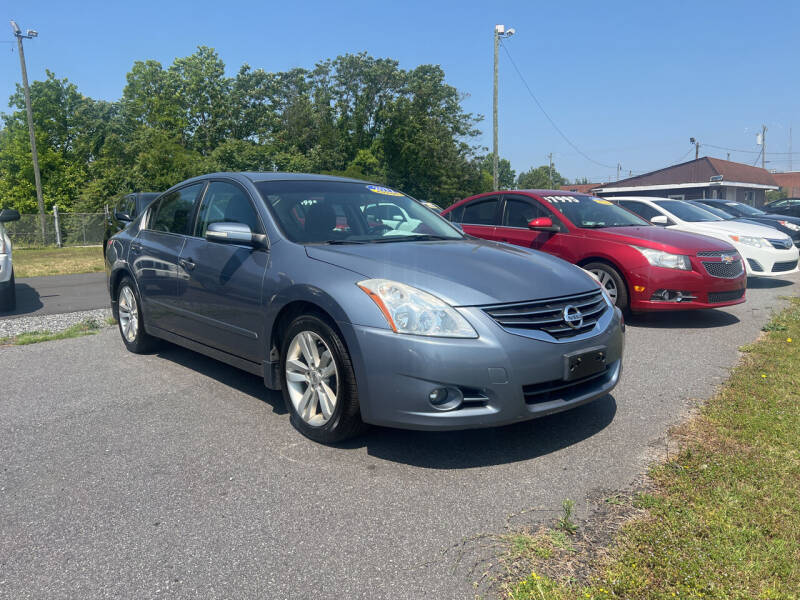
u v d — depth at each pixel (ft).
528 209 24.03
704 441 10.37
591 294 10.95
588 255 21.44
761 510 7.95
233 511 8.53
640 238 20.61
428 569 7.08
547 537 7.61
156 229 16.31
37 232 93.40
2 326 21.93
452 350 9.14
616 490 8.85
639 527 7.73
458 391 9.25
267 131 175.01
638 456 9.99
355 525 8.09
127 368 16.05
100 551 7.59
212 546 7.66
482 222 25.53
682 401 12.64
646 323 21.06
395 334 9.36
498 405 9.32
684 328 20.10
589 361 10.12
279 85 187.01
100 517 8.43
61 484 9.44
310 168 166.09
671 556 7.02
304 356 11.00
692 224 31.12
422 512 8.40
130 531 8.05
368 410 9.70
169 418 12.23
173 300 14.73
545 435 11.03
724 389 13.20
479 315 9.41
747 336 18.63
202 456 10.38
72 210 150.00
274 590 6.76
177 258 14.46
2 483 9.51
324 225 12.64
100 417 12.37
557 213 22.94
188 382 14.69
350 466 9.90
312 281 10.53
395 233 13.28
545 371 9.57
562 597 6.41
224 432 11.44
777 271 29.81
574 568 6.97
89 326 21.39
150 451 10.63
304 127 189.98
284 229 12.21
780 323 19.79
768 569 6.75
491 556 7.30
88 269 45.88
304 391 11.27
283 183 13.75
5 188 155.74
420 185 179.73
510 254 11.93
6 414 12.64
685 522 7.75
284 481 9.41
